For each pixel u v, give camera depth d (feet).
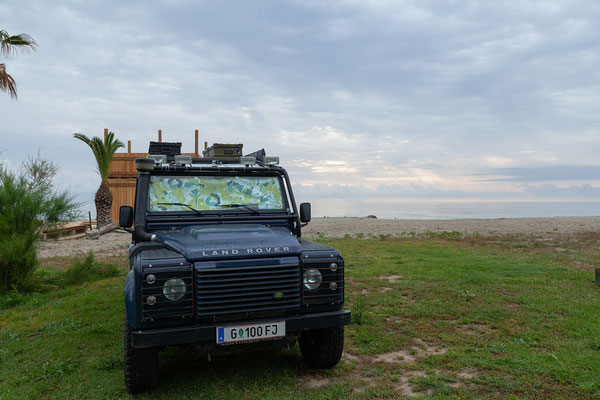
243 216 17.21
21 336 20.26
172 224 16.49
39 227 32.27
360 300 24.23
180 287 12.41
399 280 30.58
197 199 17.24
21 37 52.03
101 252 51.16
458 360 16.05
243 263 12.98
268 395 13.48
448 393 13.50
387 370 15.47
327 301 13.83
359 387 14.17
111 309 25.02
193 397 13.51
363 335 19.01
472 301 24.45
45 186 33.09
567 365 15.12
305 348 16.43
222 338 12.51
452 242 52.80
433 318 21.67
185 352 17.66
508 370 14.96
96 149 73.05
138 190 16.78
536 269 33.88
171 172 17.33
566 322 20.26
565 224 77.61
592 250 44.45
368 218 116.98
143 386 13.52
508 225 77.61
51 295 29.66
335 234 66.13
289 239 14.52
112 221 75.97
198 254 12.79
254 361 16.57
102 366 16.06
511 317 21.38
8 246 29.22
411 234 62.80
